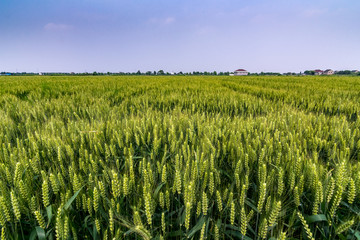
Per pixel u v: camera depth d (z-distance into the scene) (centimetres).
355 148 259
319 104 598
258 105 566
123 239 138
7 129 291
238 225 146
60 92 902
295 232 157
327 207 146
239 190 164
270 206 146
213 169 174
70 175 162
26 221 144
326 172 170
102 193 144
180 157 185
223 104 596
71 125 299
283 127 323
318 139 248
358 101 655
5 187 146
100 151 240
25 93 998
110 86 1195
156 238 137
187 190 132
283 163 192
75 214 154
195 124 352
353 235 133
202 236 115
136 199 160
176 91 941
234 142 238
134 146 280
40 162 199
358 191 150
